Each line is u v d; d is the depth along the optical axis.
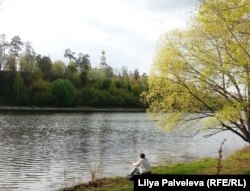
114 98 145.25
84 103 140.88
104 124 77.50
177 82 20.72
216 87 19.81
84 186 19.08
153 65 21.23
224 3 16.66
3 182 24.27
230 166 22.62
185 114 21.53
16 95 126.75
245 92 19.05
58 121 80.19
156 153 38.44
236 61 17.19
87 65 173.25
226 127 20.28
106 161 32.75
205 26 18.41
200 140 50.94
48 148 40.56
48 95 129.88
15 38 148.12
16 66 137.00
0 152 36.66
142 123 82.88
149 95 22.03
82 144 45.00
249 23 15.93
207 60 19.48
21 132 56.28
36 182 24.33
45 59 150.50
